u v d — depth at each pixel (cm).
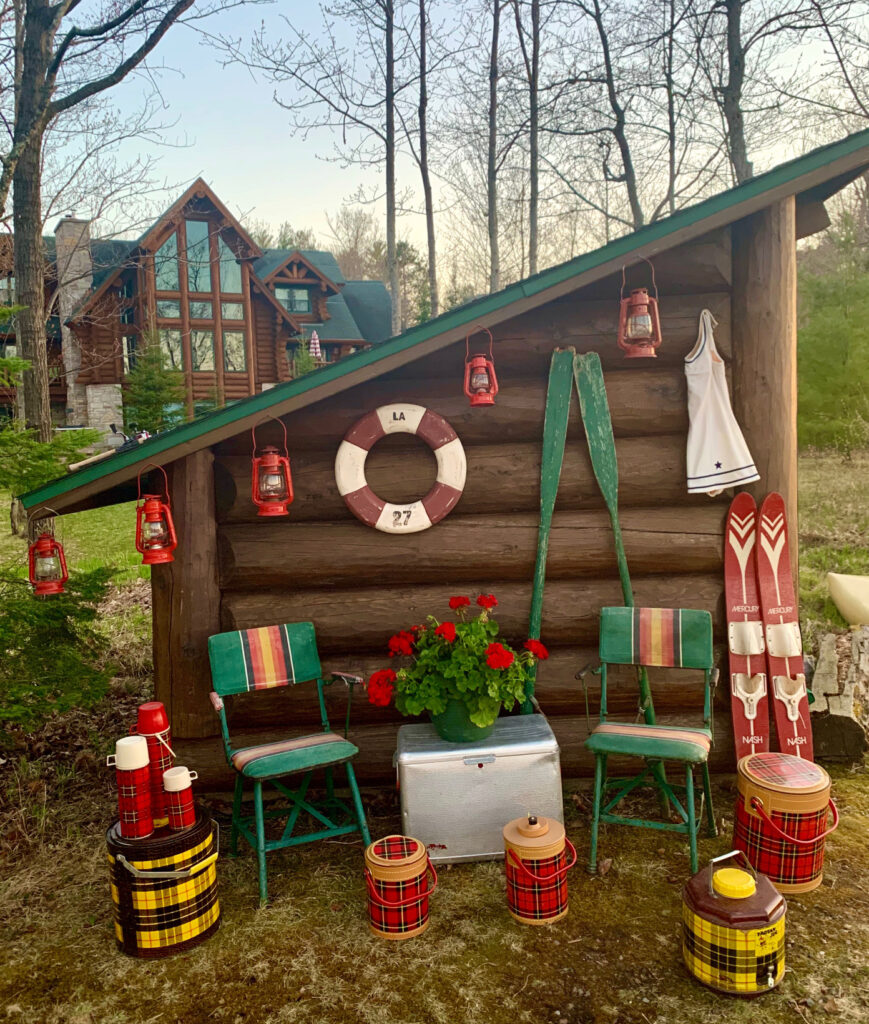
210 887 304
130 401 1862
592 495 405
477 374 368
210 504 397
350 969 284
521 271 1858
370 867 299
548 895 303
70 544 1030
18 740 485
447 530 404
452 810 346
